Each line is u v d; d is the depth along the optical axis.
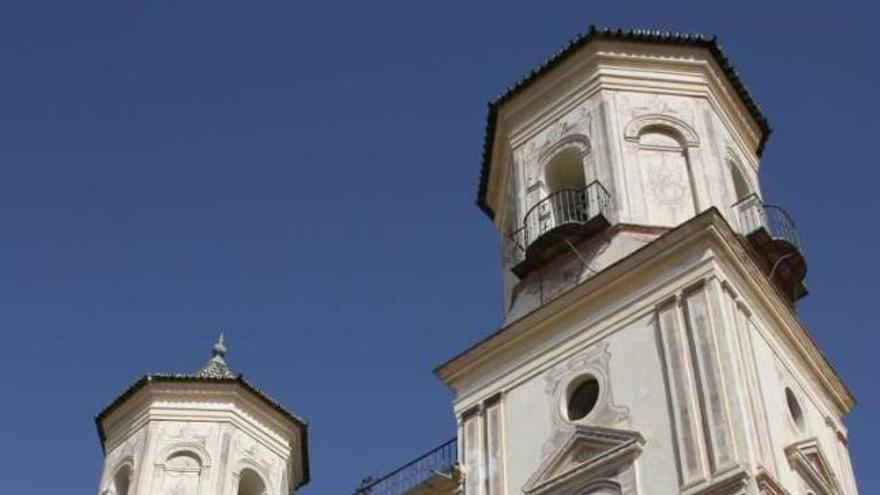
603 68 31.38
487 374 28.88
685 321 25.47
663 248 26.55
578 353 27.14
